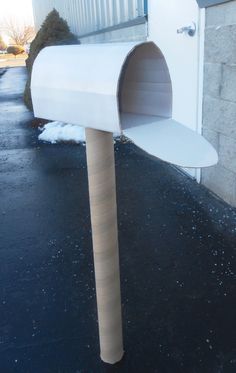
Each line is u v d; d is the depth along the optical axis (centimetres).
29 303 222
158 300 217
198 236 282
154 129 132
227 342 187
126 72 139
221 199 340
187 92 376
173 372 173
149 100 142
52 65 141
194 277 236
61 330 201
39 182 412
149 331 196
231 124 307
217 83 319
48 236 295
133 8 507
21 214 336
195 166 118
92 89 127
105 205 149
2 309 219
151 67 137
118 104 123
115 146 535
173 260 254
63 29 884
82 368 178
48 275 247
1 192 389
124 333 195
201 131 356
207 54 328
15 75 1717
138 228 298
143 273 242
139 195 360
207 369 174
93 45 138
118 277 164
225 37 297
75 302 221
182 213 319
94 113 130
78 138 566
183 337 191
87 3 782
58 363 182
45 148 543
